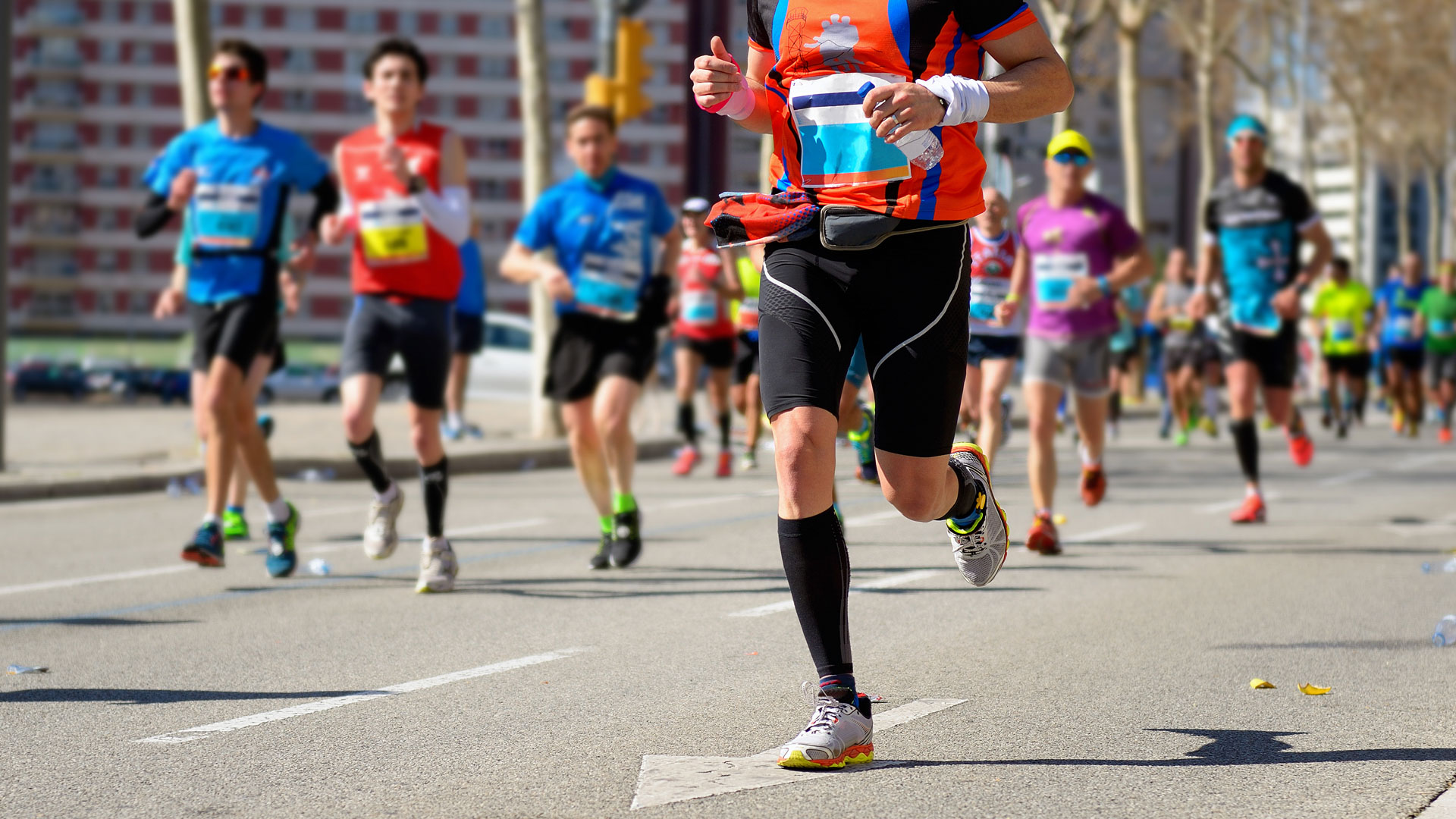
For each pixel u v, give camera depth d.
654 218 16.91
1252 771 8.66
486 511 24.23
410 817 7.80
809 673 11.52
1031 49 8.76
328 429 39.56
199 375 18.06
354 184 15.41
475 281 36.91
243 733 9.69
